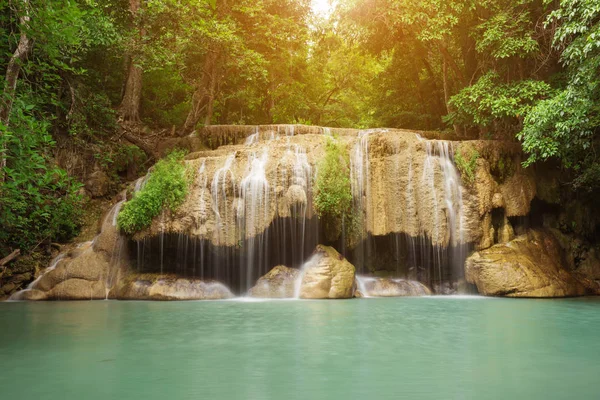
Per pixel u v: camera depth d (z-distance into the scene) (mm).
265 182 12984
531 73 16359
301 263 13047
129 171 18797
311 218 13031
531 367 4625
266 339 6199
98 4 17625
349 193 13422
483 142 14594
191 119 21016
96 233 14375
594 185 15188
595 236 16250
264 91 27578
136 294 12164
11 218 10977
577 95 11867
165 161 14836
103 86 20656
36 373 4414
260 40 21188
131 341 6074
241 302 11125
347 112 36625
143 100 23688
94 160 17859
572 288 13133
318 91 35062
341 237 13570
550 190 15555
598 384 4016
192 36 17672
